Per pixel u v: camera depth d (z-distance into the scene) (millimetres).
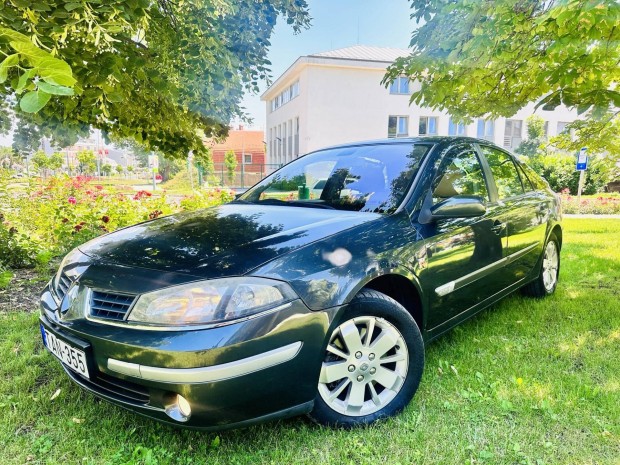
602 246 6547
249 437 1918
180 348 1542
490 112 5363
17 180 6523
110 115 4480
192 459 1787
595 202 13289
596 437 1908
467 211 2311
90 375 1740
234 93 4469
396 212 2322
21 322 3191
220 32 3920
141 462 1762
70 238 5105
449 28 3830
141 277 1751
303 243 1910
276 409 1715
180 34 3633
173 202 7219
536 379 2420
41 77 1099
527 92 4773
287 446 1854
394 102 21750
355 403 1976
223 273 1692
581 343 2918
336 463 1758
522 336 3051
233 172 33812
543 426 1994
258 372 1620
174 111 4672
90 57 2814
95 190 7766
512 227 3098
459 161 2873
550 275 4008
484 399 2207
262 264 1745
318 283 1793
